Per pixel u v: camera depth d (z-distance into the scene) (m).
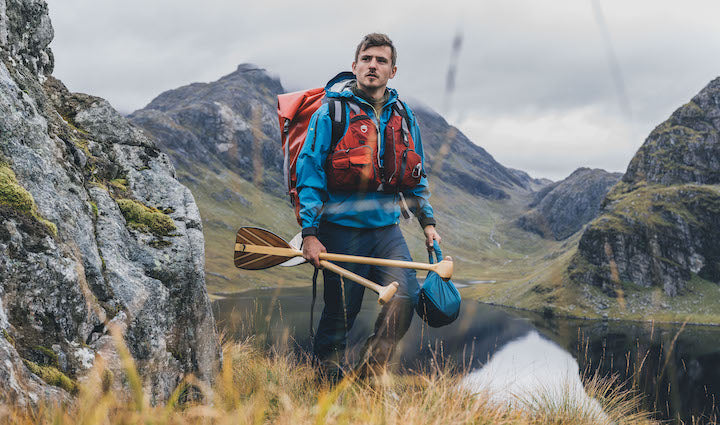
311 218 2.91
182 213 3.57
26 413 1.50
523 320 59.84
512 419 2.48
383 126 2.94
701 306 84.06
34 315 2.13
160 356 2.77
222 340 3.61
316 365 2.96
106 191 3.21
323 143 2.90
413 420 2.04
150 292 2.90
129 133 3.80
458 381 2.49
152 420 1.49
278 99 3.07
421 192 3.07
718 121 113.56
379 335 2.68
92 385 1.96
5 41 3.23
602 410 2.86
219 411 1.61
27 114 2.77
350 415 1.89
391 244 3.01
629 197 104.12
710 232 95.00
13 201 2.29
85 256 2.61
